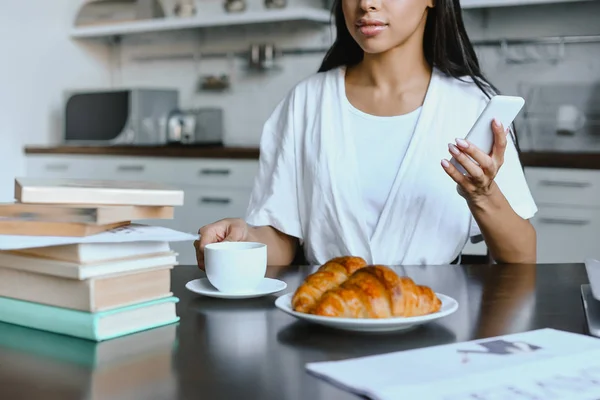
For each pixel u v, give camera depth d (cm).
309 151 155
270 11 362
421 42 153
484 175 117
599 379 62
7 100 397
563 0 303
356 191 150
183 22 388
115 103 380
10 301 80
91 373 64
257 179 165
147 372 65
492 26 338
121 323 77
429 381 60
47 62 417
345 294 76
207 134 379
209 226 122
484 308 91
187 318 85
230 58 408
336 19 158
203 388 60
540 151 285
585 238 276
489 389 59
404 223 148
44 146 397
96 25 418
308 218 155
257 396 58
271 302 94
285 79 392
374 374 62
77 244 73
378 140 151
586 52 321
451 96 151
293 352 71
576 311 90
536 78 331
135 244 79
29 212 75
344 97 155
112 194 76
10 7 397
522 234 134
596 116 320
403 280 79
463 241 150
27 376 64
